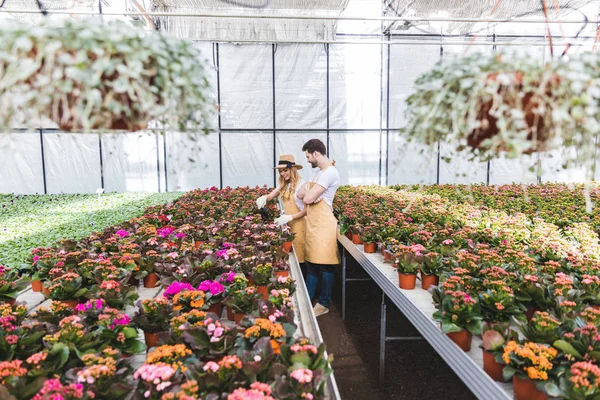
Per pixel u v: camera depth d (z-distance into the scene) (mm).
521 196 6746
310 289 4363
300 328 2115
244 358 1444
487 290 2121
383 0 9148
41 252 3008
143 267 2809
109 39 1128
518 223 4230
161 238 3426
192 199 6609
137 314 1911
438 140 1470
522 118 1250
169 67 1250
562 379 1389
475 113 1313
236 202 6039
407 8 9062
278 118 10727
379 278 3236
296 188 4500
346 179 10977
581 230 3881
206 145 10570
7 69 1116
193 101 1301
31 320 1822
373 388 3314
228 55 10453
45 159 10297
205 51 10383
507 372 1484
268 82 10617
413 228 3744
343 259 4738
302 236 4504
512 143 1200
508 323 1987
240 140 10711
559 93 1206
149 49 1214
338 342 4125
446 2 8719
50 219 5910
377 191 7656
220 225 4004
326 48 10625
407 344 4066
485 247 3100
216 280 2406
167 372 1282
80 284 2359
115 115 1223
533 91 1211
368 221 4250
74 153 10375
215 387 1335
